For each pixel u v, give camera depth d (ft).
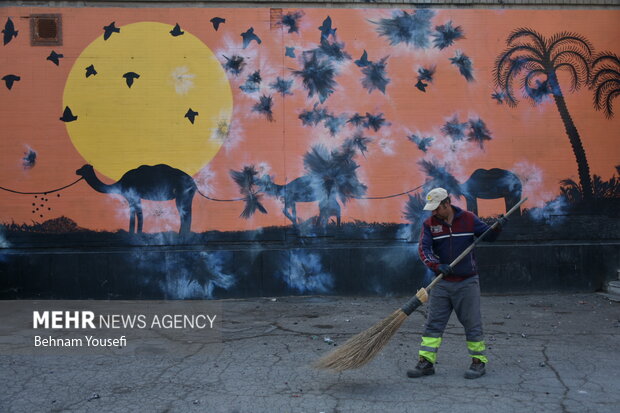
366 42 29.58
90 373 17.67
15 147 28.66
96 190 28.84
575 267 29.78
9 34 28.66
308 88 29.43
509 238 29.78
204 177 29.12
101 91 28.86
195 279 28.91
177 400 15.47
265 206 29.30
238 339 21.70
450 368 18.11
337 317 25.25
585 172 29.99
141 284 28.81
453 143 29.76
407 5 29.68
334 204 29.45
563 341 21.12
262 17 29.32
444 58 29.76
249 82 29.27
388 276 29.40
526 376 17.25
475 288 17.34
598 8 29.99
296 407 14.96
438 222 17.57
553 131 29.94
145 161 28.96
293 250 29.17
